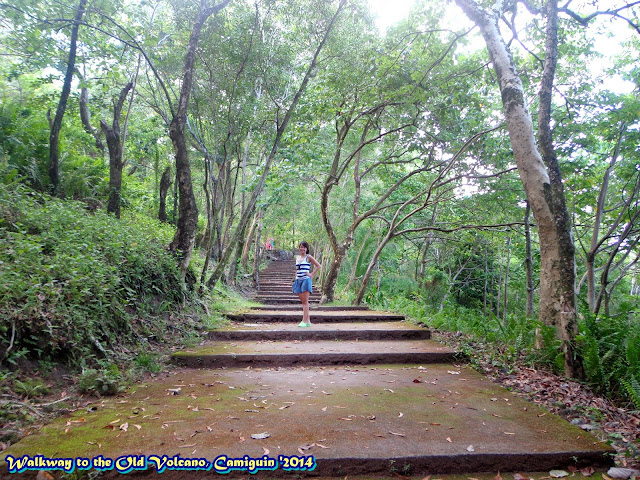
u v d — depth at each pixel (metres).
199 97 9.06
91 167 8.87
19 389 3.07
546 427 2.93
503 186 10.41
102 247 5.29
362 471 2.38
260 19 9.01
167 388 3.78
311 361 4.90
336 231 19.41
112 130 7.92
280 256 34.78
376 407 3.31
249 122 9.66
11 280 3.49
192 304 6.91
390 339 6.21
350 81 8.64
